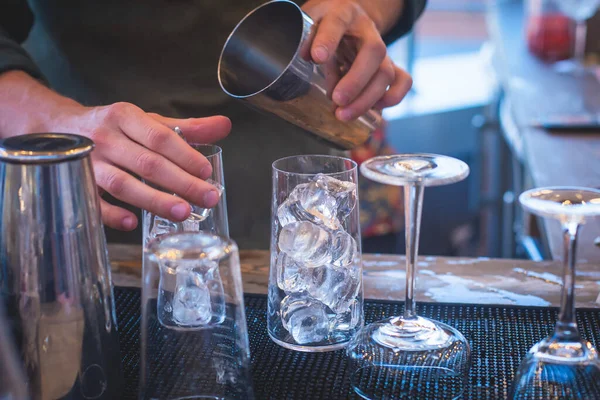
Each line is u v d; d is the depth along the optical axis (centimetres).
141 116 71
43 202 54
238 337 57
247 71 76
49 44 126
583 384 57
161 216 68
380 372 63
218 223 73
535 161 145
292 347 70
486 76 329
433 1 394
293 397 62
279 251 69
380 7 107
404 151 344
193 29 118
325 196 66
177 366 57
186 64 121
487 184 301
